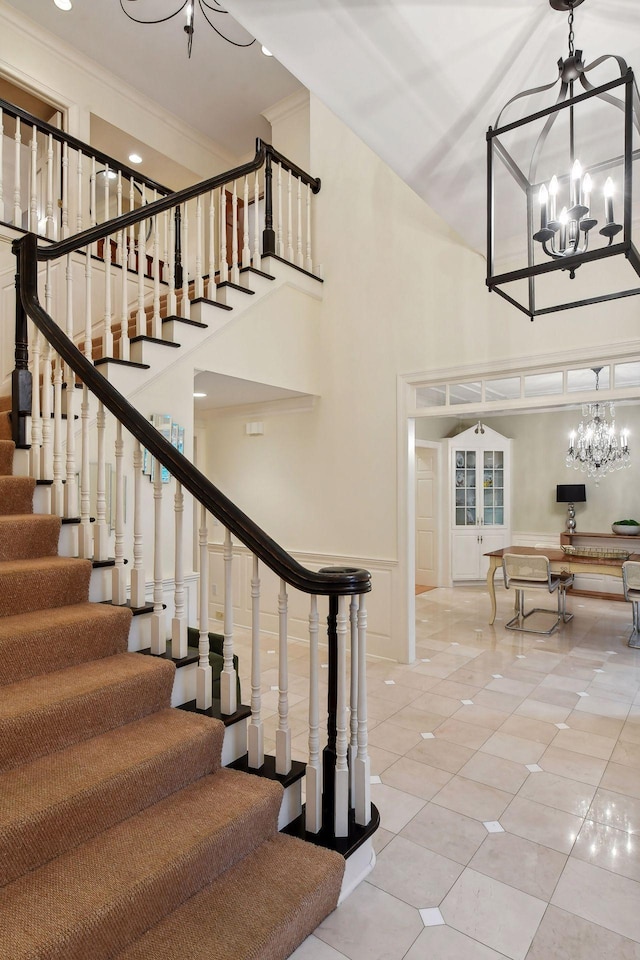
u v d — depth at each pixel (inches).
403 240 176.6
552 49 78.7
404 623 175.8
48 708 64.7
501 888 75.5
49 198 145.3
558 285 145.6
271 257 169.0
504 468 322.3
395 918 69.8
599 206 126.6
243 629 215.9
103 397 88.8
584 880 77.2
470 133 96.1
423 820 91.7
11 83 190.2
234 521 78.6
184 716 77.5
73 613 82.1
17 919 48.1
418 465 326.3
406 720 131.9
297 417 203.8
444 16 71.7
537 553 230.5
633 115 62.2
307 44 76.1
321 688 151.3
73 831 57.6
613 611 252.4
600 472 276.2
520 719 132.6
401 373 176.2
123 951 52.0
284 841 71.6
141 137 231.0
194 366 141.5
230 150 267.9
